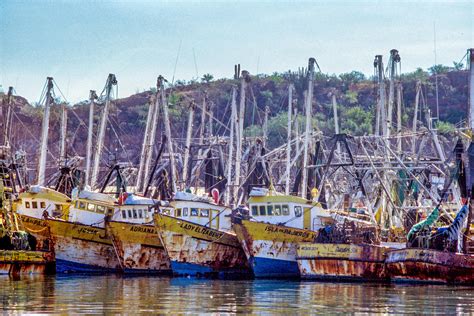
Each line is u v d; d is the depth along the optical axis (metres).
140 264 104.50
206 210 103.00
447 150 134.50
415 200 112.31
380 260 93.56
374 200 113.31
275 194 101.00
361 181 103.94
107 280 95.81
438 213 95.25
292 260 99.12
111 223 103.56
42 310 70.12
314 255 95.38
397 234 101.94
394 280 91.88
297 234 99.12
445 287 87.25
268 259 98.50
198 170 128.50
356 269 93.75
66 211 109.56
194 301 76.31
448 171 100.06
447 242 91.88
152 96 132.00
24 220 107.00
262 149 127.19
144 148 128.25
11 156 127.75
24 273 102.38
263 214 101.06
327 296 80.06
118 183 116.75
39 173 124.44
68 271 105.88
